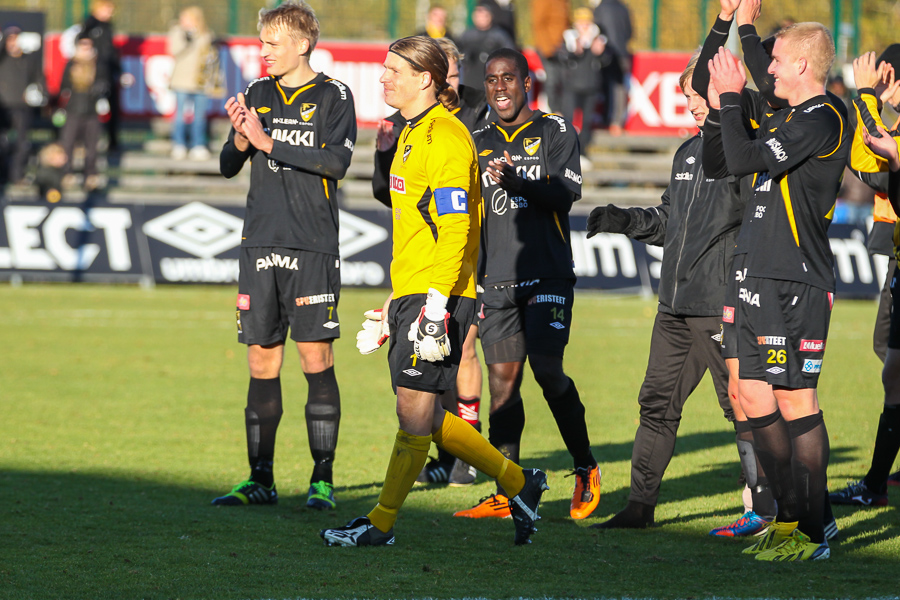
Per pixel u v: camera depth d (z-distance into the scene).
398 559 14.81
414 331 14.55
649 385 17.22
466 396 21.28
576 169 18.47
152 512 17.48
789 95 14.91
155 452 22.67
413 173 14.92
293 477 20.91
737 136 14.36
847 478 21.44
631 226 18.08
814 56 14.65
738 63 14.80
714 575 14.11
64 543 15.28
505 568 14.40
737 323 15.15
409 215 15.14
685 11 79.19
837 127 14.40
